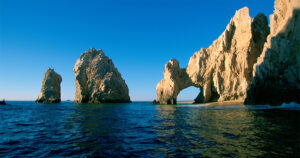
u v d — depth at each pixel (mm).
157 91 81000
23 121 22156
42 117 26797
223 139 10742
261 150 8430
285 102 33031
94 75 102188
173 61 75688
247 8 57750
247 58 55281
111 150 9383
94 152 9062
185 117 23969
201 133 12766
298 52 33594
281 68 35281
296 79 32156
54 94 111250
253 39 57656
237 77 56906
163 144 10328
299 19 35625
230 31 61750
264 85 37938
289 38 36719
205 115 25062
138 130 15125
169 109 42688
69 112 36250
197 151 8727
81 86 100938
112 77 105062
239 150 8555
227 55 60000
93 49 113188
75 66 104875
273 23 42750
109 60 118812
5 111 41406
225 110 32031
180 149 9203
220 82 60469
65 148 9836
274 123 15570
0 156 8578
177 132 13688
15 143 11047
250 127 14141
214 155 8039
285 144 9273
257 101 39594
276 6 44250
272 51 38375
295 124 14898
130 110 41719
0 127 17484
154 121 21031
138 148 9680
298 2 36625
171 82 72125
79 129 15734
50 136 12961
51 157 8383
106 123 19547
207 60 68250
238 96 55562
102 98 97938
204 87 66062
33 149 9727
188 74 73625
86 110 42344
